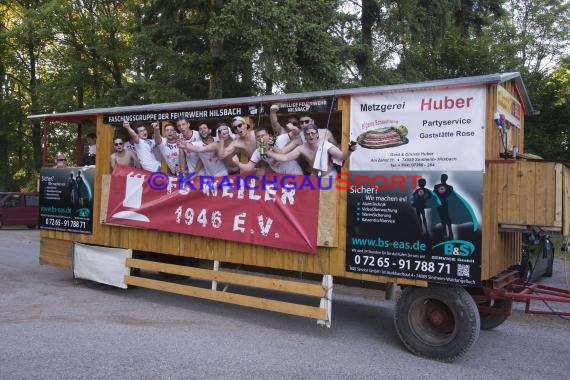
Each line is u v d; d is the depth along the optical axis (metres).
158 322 6.50
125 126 7.68
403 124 5.52
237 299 6.59
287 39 12.34
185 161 7.35
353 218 5.82
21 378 4.41
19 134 29.33
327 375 4.76
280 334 6.15
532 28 27.52
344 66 15.96
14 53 27.28
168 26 15.81
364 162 5.76
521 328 6.89
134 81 17.14
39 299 7.61
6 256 12.12
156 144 7.66
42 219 9.18
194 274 7.09
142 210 7.66
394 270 5.54
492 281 5.65
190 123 7.96
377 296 8.62
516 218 5.54
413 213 5.43
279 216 6.31
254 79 16.41
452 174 5.21
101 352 5.17
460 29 21.58
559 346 6.06
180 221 7.24
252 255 6.64
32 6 24.53
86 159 9.82
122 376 4.52
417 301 5.49
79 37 22.17
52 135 28.00
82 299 7.70
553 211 5.35
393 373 4.90
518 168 5.54
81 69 21.84
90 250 8.38
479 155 5.07
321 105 6.10
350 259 5.84
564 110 18.98
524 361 5.43
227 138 6.87
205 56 14.58
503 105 5.79
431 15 17.56
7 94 28.12
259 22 12.51
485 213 5.19
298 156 6.23
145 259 8.23
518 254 6.84
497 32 25.75
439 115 5.31
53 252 9.05
